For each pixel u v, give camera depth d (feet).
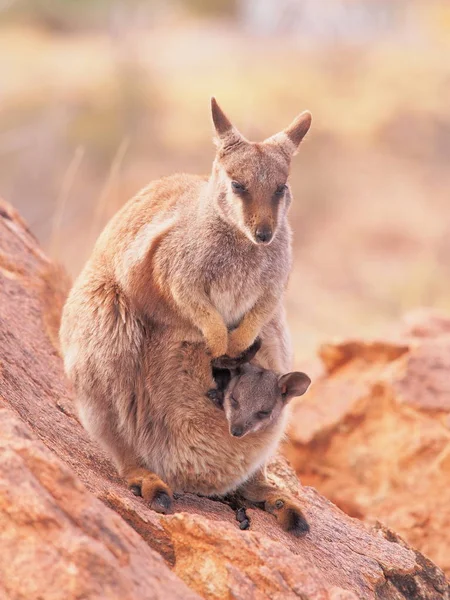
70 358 31.65
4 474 21.66
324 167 141.79
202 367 31.19
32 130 129.18
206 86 155.84
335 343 52.08
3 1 184.03
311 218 129.59
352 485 48.39
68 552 20.66
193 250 30.99
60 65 157.07
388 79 167.22
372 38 192.95
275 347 34.14
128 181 126.52
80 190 119.96
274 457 37.55
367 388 49.52
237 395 30.81
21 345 35.91
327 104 158.40
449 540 44.21
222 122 32.60
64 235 104.06
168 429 31.04
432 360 48.83
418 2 200.13
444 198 136.67
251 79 162.20
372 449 48.39
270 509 31.22
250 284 31.63
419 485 45.93
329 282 108.37
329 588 24.20
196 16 206.08
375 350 51.37
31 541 20.93
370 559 31.09
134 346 31.12
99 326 31.09
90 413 31.09
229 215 31.09
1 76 148.87
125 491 28.78
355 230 125.59
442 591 31.65
